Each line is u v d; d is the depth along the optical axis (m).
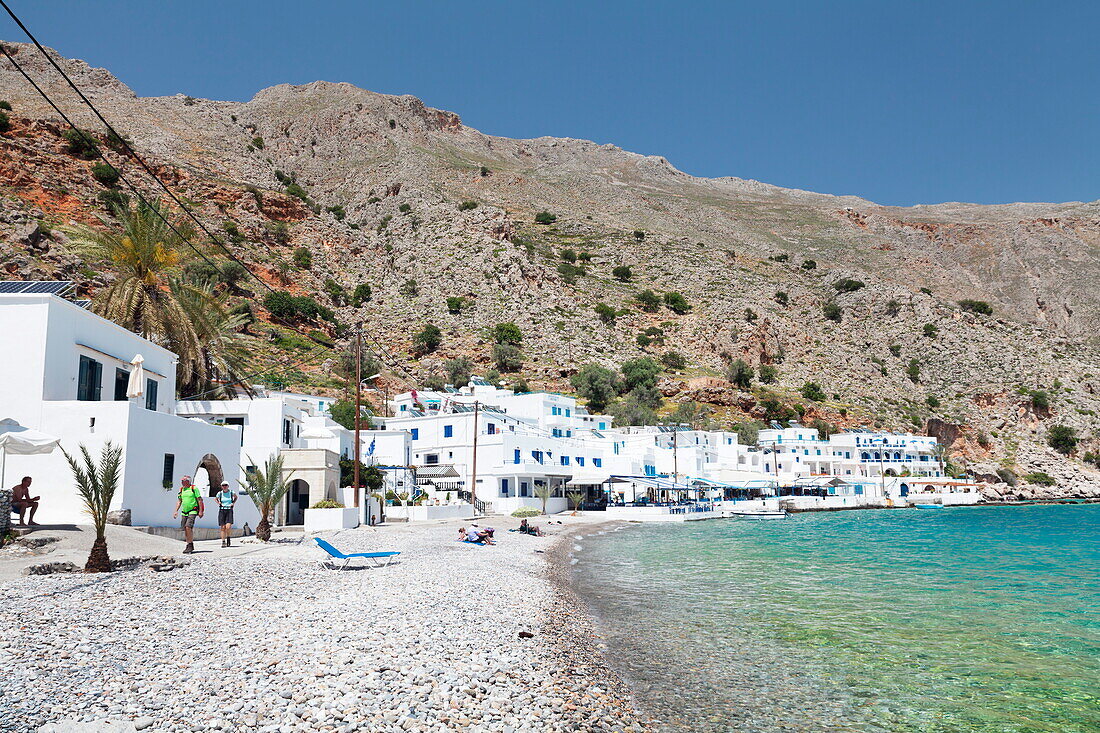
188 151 175.62
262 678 9.78
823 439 132.62
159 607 14.02
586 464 86.12
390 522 49.38
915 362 173.75
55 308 26.02
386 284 157.88
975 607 20.92
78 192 118.94
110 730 7.66
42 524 22.16
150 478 26.34
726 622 17.61
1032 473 139.88
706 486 89.81
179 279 56.19
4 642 10.72
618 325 160.88
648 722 10.04
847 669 13.60
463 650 12.38
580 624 16.50
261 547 26.34
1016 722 11.06
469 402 96.56
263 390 63.47
